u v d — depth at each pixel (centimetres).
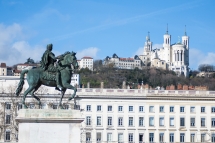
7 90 16838
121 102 17988
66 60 5503
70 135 5319
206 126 18300
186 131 18175
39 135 5294
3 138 15438
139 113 18050
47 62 5472
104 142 17712
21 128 5300
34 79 5438
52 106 16100
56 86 5497
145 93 18100
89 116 17788
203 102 18325
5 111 16400
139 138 18025
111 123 17900
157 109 18138
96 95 17800
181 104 18250
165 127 18125
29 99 15462
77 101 17712
